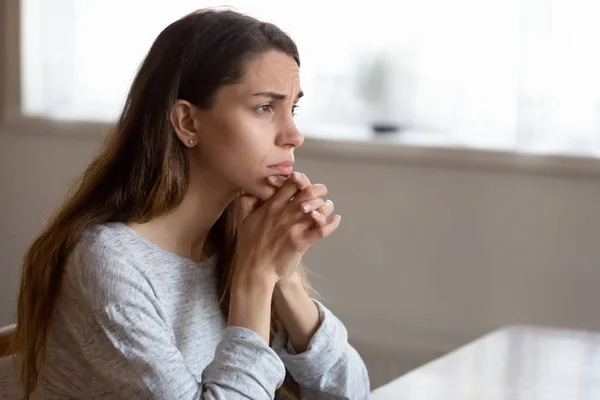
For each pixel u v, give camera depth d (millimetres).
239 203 1606
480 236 3408
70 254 1524
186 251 1646
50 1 4219
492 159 3328
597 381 1787
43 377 1586
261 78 1536
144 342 1449
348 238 3631
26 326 1576
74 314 1500
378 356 3592
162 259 1589
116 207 1577
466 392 1695
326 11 3684
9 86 4301
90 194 1595
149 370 1438
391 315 3574
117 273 1480
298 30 3729
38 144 4250
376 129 3625
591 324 3266
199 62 1542
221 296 1724
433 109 3557
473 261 3426
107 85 4148
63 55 4219
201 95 1545
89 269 1485
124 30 4086
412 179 3502
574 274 3277
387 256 3566
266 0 3754
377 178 3561
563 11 3197
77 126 4133
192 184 1604
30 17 4270
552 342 2074
